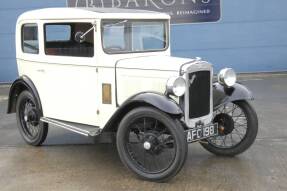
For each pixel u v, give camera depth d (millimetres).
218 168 5266
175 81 4746
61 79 5793
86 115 5605
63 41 5738
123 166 5449
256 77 11445
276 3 11711
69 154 5980
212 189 4648
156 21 5891
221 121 5621
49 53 5906
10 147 6383
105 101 5363
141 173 4914
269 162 5402
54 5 11719
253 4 11719
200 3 11703
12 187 4879
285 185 4707
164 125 4766
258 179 4883
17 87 6551
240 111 5664
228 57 11953
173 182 4867
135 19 5637
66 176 5156
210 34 11852
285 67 11992
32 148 6312
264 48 11906
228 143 5836
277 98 8961
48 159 5789
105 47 5332
